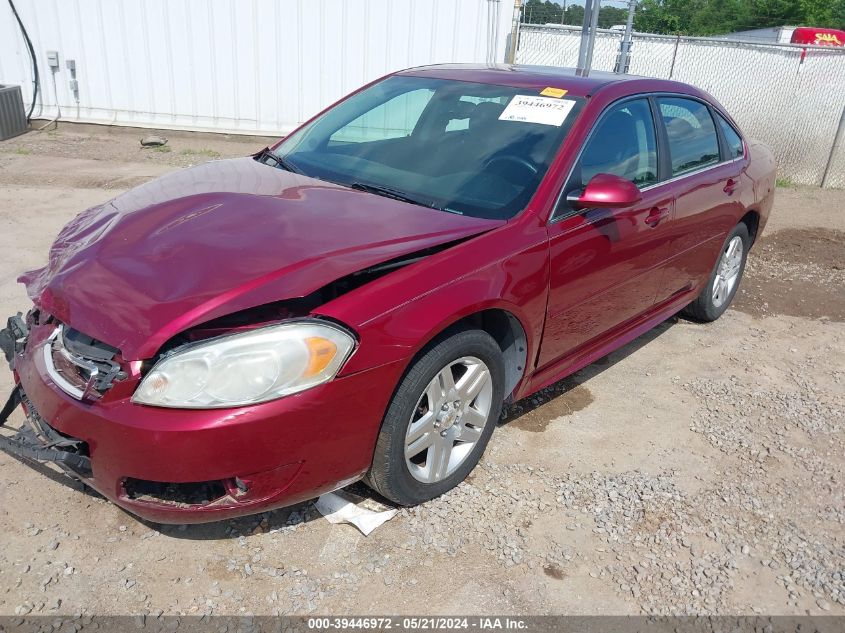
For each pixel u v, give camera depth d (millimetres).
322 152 3781
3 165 8781
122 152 10172
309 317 2418
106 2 10781
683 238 4184
